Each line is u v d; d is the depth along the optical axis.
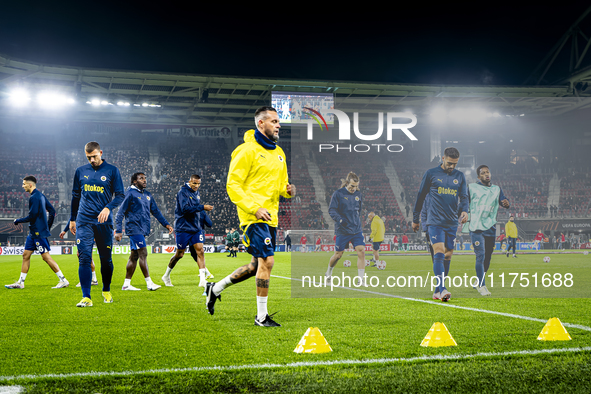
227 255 23.00
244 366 2.80
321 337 3.23
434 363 2.83
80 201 5.70
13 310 5.17
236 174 4.24
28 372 2.72
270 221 4.34
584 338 3.51
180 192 7.80
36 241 7.61
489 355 2.99
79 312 5.02
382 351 3.14
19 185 31.05
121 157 33.94
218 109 33.25
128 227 7.31
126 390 2.41
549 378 2.56
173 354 3.12
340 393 2.35
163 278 7.99
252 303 5.70
